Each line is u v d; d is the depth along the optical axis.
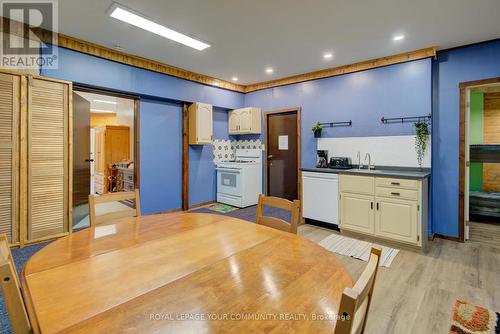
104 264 1.05
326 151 4.21
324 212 3.71
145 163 4.24
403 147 3.58
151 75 4.05
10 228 2.74
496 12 2.52
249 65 4.16
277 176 5.21
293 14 2.58
